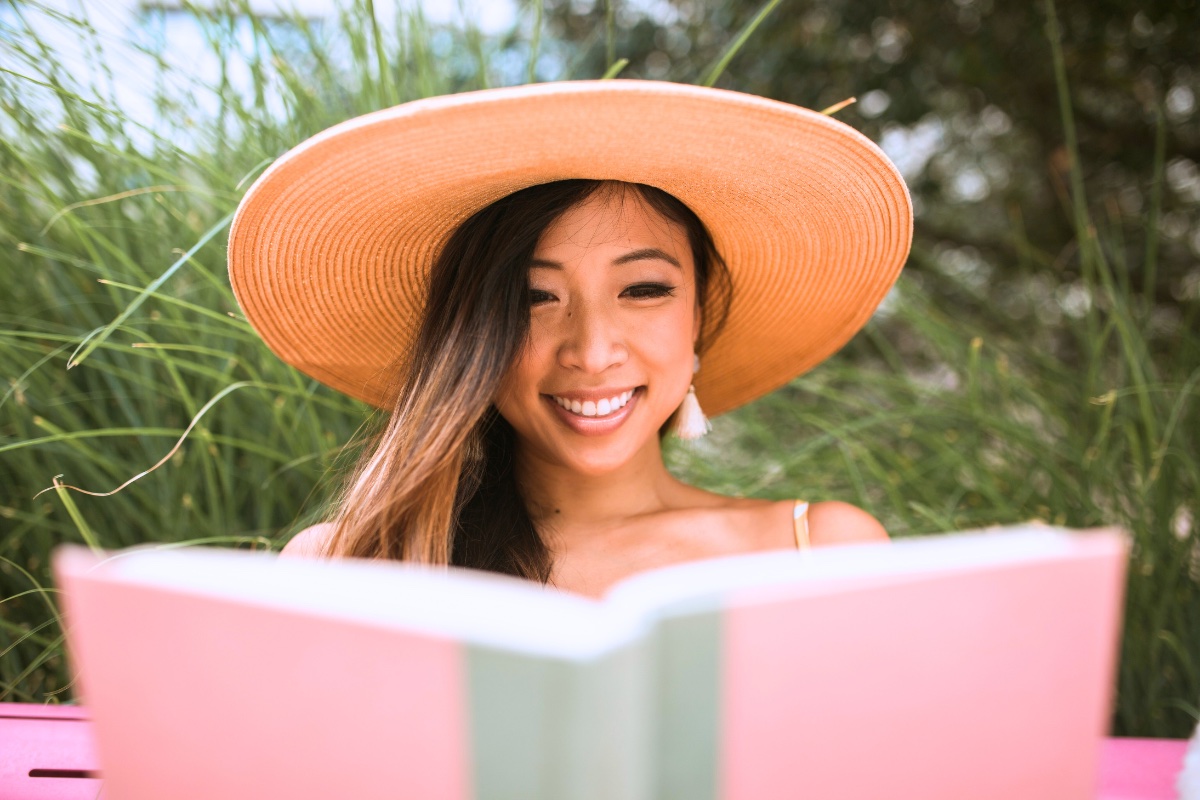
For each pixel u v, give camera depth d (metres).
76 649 0.56
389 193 1.01
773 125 0.89
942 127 2.69
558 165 0.95
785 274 1.21
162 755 0.55
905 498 1.69
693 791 0.51
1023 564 0.54
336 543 1.07
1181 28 2.24
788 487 1.72
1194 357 1.73
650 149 0.92
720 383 1.41
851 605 0.51
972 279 2.69
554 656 0.45
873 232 1.11
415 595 0.49
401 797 0.50
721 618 0.49
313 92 1.53
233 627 0.51
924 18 2.36
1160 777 0.91
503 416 1.16
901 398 1.89
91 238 1.42
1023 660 0.56
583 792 0.46
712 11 2.49
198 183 1.49
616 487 1.18
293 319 1.16
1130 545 1.47
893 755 0.55
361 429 1.31
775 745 0.52
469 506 1.17
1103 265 1.65
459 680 0.47
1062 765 0.59
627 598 0.48
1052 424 1.72
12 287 1.46
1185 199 2.49
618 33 2.56
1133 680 1.40
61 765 0.96
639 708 0.47
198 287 1.44
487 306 1.02
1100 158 2.53
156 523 1.42
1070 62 2.37
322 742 0.51
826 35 2.43
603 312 1.03
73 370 1.45
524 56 2.35
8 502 1.42
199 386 1.45
